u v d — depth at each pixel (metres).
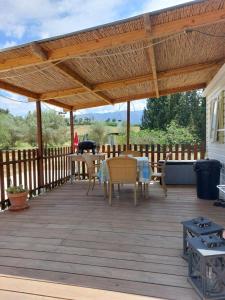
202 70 5.50
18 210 4.49
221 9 2.89
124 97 7.61
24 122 16.11
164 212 4.26
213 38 3.75
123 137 13.55
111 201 4.93
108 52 3.77
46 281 2.28
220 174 5.30
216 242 2.08
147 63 4.55
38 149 6.03
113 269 2.46
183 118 14.88
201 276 2.02
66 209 4.54
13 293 2.12
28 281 2.29
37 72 4.31
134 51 3.88
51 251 2.87
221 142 5.32
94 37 3.18
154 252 2.79
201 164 5.03
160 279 2.27
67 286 2.20
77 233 3.38
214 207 4.51
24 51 3.35
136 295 2.06
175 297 2.02
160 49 3.99
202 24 2.96
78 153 7.31
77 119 15.70
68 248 2.93
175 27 3.02
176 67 5.11
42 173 6.11
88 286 2.19
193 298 2.01
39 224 3.76
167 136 14.04
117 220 3.88
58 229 3.54
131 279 2.28
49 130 15.88
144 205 4.70
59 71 4.27
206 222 2.53
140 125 16.19
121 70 4.77
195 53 4.39
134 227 3.57
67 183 7.25
